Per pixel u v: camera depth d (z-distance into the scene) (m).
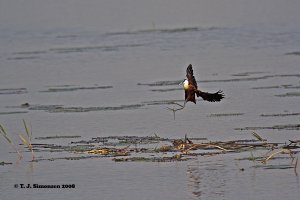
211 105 27.25
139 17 56.84
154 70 36.19
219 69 35.47
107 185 18.70
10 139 23.55
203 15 56.59
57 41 47.66
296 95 28.41
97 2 64.50
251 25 51.06
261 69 34.88
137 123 24.91
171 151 21.27
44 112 27.45
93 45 45.41
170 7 60.53
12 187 18.91
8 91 32.28
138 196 17.84
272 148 21.09
